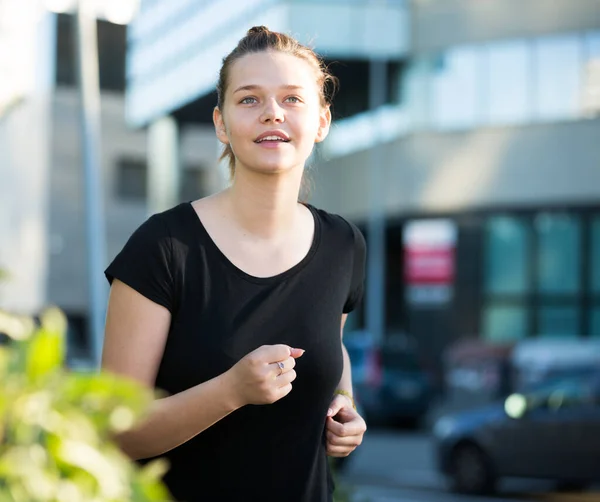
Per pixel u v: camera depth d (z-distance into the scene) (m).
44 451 1.92
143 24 54.81
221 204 4.07
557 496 21.36
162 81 53.75
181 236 3.95
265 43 4.06
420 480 24.34
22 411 1.91
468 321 52.75
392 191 54.22
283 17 49.44
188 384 3.89
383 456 29.84
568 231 51.31
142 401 2.02
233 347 3.88
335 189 57.50
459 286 52.94
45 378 1.97
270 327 3.94
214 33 48.56
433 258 53.28
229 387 3.52
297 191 4.09
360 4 51.75
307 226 4.16
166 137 58.03
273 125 3.95
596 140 50.03
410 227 54.22
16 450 1.90
